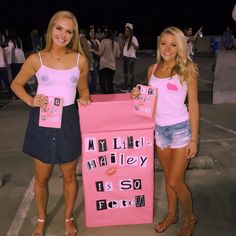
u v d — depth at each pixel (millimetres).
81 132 3266
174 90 3119
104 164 3381
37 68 3094
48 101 3061
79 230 3648
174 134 3184
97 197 3486
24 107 9164
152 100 3182
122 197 3516
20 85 3170
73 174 3416
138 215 3613
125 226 3686
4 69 10070
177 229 3650
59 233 3635
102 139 3312
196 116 3129
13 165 5371
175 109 3162
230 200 4227
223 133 6676
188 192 3361
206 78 13945
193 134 3139
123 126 3293
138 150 3373
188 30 12680
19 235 3633
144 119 3291
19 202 4277
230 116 7906
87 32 10539
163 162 3398
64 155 3186
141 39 35062
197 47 28031
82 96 3314
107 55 9570
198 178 4797
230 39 17594
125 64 11289
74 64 3115
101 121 3252
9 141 6496
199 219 3838
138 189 3506
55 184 4688
